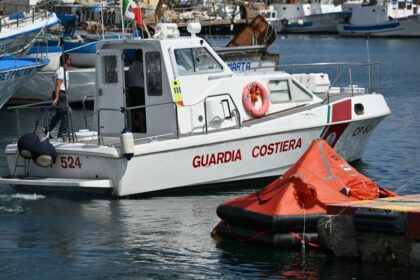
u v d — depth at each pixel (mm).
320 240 11266
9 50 26750
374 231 10727
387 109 17875
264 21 28844
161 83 15320
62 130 16391
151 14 26141
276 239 11508
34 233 12562
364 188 12094
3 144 21297
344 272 10625
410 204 11141
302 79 18250
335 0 101938
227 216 11961
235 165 15414
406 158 18734
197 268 10898
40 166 15055
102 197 14703
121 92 15969
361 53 63688
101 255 11469
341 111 16734
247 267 10891
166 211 13773
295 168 12102
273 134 15750
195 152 14914
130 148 14148
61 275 10680
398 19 86500
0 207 14125
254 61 26188
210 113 15438
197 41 15586
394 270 10633
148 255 11445
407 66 50312
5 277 10625
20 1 32281
